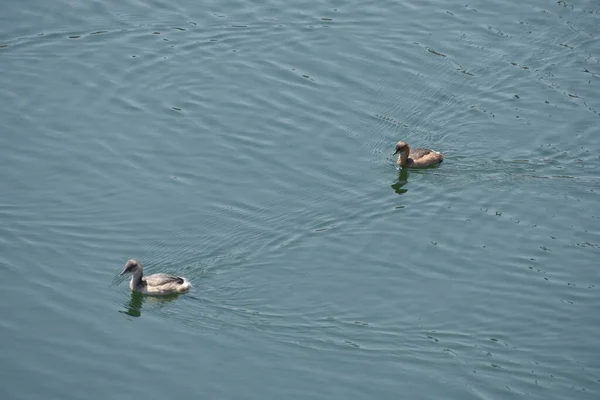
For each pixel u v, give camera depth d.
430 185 39.50
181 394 29.91
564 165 40.34
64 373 30.70
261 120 42.94
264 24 49.22
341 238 36.50
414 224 37.28
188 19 49.56
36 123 42.56
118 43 47.84
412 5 50.62
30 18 49.28
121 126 42.53
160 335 32.16
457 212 37.94
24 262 35.19
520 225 37.16
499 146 41.62
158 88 44.97
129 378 30.52
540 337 31.89
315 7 50.41
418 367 30.83
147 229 36.78
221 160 40.62
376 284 34.25
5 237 36.34
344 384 30.23
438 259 35.47
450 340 31.84
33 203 38.12
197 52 47.28
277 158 40.78
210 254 35.53
